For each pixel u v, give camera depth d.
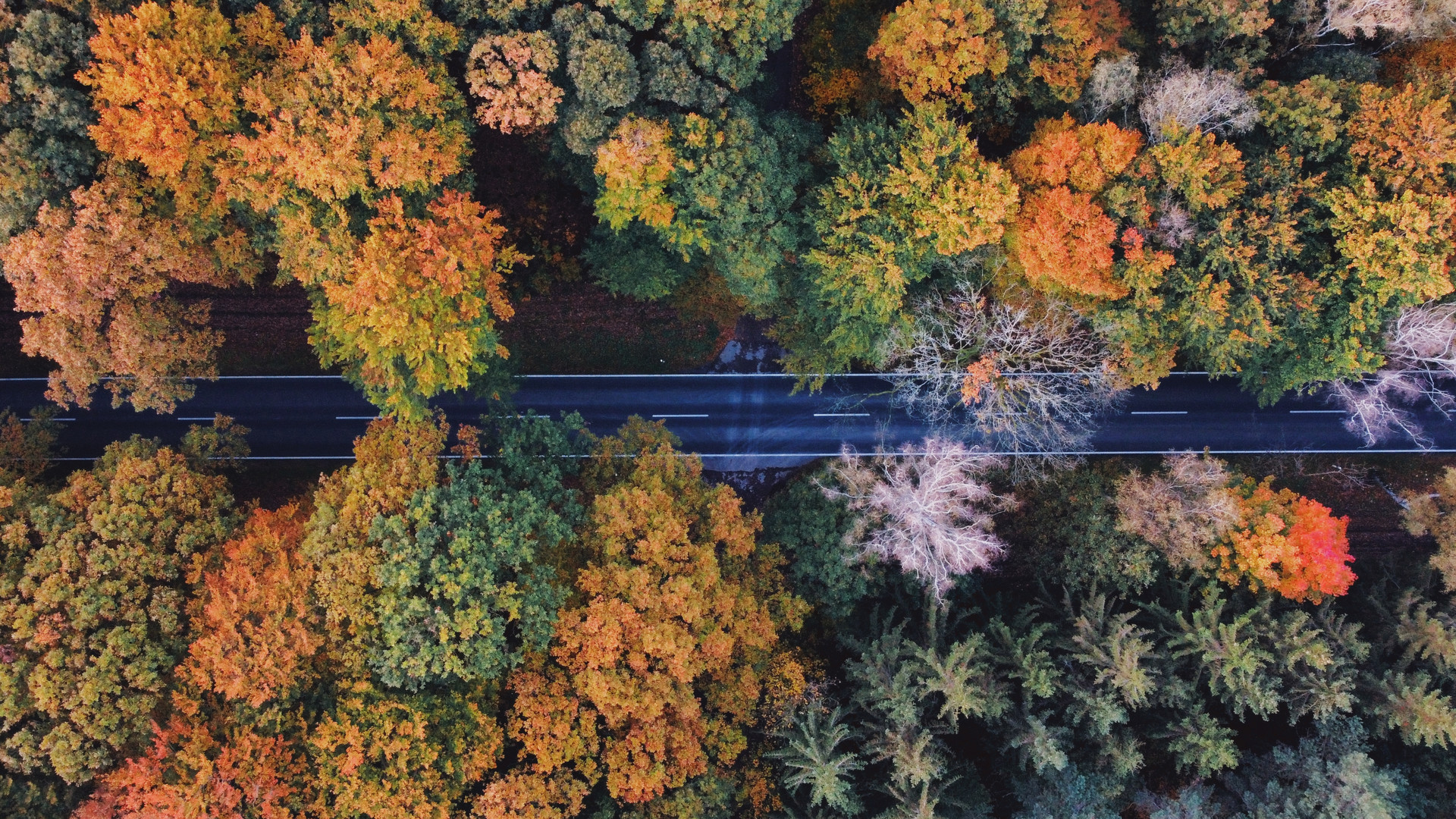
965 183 30.75
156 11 25.11
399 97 27.28
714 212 31.83
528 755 32.41
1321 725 34.47
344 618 29.80
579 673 29.75
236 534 32.62
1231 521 34.66
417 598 28.03
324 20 27.97
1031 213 31.70
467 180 31.05
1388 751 35.97
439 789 28.45
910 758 30.67
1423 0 32.62
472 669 28.70
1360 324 32.84
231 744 27.56
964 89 35.25
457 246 28.77
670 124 30.66
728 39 31.12
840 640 35.97
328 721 27.64
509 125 29.22
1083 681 34.75
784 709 33.06
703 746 33.19
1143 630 33.59
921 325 35.66
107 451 33.41
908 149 31.88
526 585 30.20
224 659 27.81
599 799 30.88
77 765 27.11
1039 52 33.97
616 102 28.36
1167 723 34.97
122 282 29.53
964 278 34.84
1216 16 32.16
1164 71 33.19
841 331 35.56
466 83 31.88
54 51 25.33
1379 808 30.97
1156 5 34.09
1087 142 31.22
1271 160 31.77
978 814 32.91
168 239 28.64
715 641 30.50
